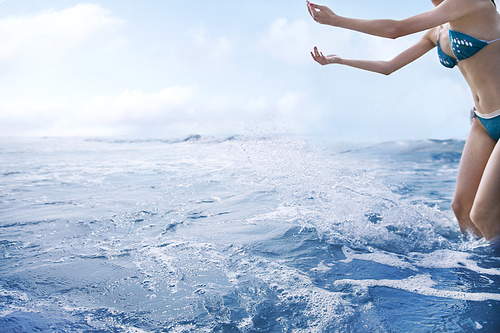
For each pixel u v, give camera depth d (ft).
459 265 5.27
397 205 8.34
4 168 17.63
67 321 3.59
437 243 6.29
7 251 5.79
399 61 7.09
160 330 3.44
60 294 4.24
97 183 12.73
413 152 22.12
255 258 5.48
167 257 5.51
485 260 5.49
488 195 5.70
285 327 3.50
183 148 31.53
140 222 7.55
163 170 16.11
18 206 9.08
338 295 4.22
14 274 4.83
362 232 6.78
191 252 5.73
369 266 5.20
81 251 5.78
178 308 3.89
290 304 3.98
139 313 3.77
